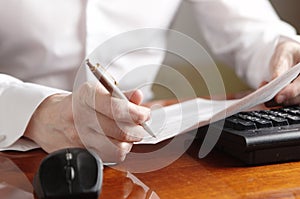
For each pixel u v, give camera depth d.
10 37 0.92
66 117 0.52
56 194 0.39
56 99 0.57
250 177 0.47
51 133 0.55
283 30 0.99
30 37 0.92
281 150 0.51
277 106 0.70
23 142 0.61
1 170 0.51
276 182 0.46
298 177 0.47
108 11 0.98
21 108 0.59
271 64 0.83
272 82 0.55
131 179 0.47
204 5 1.11
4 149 0.59
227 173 0.49
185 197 0.42
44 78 0.98
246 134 0.51
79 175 0.40
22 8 0.90
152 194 0.43
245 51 1.01
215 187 0.45
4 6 0.89
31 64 0.95
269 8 1.08
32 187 0.46
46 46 0.94
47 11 0.92
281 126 0.55
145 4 1.02
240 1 1.08
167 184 0.46
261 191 0.43
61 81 0.99
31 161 0.55
